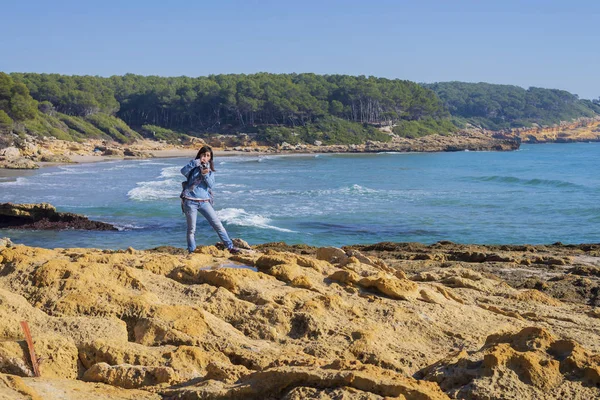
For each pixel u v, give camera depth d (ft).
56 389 14.62
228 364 16.22
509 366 14.98
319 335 19.74
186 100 466.70
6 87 291.99
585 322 25.09
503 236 84.94
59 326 18.47
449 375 15.44
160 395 14.92
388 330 20.56
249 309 21.07
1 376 13.92
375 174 213.05
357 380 13.85
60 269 22.09
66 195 134.72
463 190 152.56
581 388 14.35
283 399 13.96
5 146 264.11
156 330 18.60
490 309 25.91
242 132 456.45
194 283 23.85
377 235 85.30
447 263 46.03
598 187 162.71
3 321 17.95
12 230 89.20
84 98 406.00
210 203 32.76
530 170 240.73
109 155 326.03
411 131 501.97
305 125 463.83
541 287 38.81
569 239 82.38
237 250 31.58
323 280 25.64
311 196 135.54
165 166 249.34
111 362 16.79
